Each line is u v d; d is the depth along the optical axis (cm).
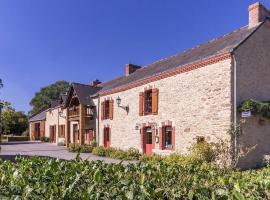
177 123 1709
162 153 1794
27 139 4412
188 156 1392
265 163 1428
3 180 368
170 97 1777
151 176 412
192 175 431
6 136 4503
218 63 1484
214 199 303
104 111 2492
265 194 349
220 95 1458
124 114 2208
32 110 6316
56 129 3600
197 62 1590
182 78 1698
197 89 1591
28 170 452
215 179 407
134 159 1855
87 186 345
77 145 2462
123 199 306
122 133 2220
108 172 427
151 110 1950
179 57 2047
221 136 1429
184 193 332
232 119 1402
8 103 1986
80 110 2636
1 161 547
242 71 1459
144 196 309
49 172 410
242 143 1402
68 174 392
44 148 2856
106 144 2462
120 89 2266
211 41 1936
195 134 1580
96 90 2850
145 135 1984
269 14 1650
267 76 1562
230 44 1551
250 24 1644
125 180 366
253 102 1397
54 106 3762
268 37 1591
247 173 468
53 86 6388
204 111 1540
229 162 1205
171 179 402
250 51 1501
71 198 308
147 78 1959
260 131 1484
